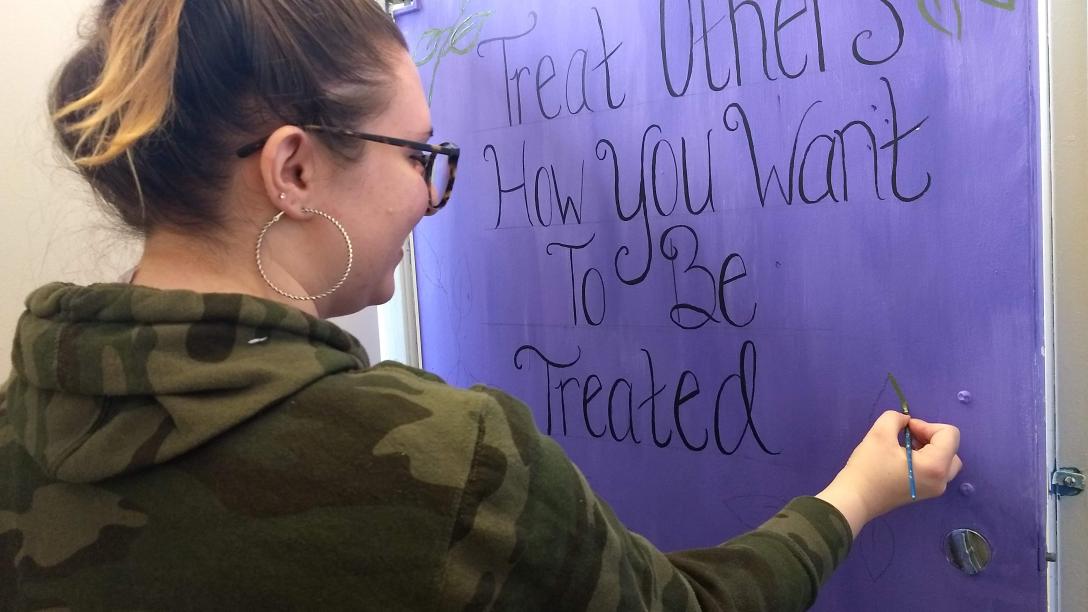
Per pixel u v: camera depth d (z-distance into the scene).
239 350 0.38
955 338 0.68
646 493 0.90
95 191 0.47
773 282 0.77
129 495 0.37
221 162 0.43
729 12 0.77
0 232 0.82
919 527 0.72
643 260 0.86
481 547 0.36
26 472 0.40
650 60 0.83
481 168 0.99
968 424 0.68
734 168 0.78
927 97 0.67
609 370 0.91
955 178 0.66
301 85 0.44
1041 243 0.63
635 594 0.42
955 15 0.65
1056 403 0.69
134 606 0.36
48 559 0.38
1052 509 0.69
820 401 0.76
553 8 0.89
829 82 0.72
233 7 0.42
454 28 0.99
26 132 0.84
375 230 0.50
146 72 0.41
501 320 1.00
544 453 0.40
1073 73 0.65
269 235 0.46
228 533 0.36
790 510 0.58
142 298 0.38
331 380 0.39
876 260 0.71
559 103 0.90
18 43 0.83
